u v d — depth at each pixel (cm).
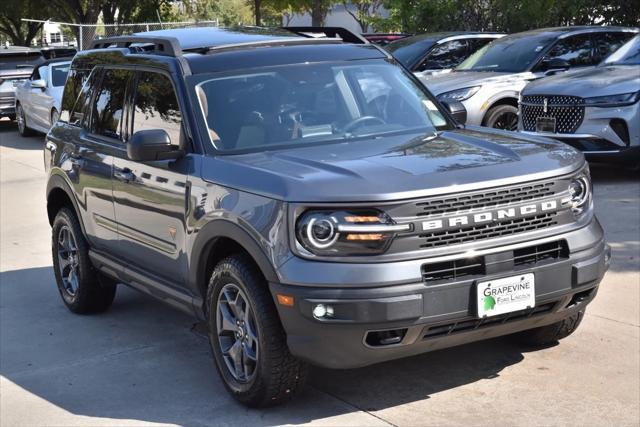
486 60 1305
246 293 469
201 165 513
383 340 440
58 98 1864
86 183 646
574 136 1024
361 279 427
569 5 1780
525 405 478
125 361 591
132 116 603
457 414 471
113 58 654
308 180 446
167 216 541
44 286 796
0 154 1803
